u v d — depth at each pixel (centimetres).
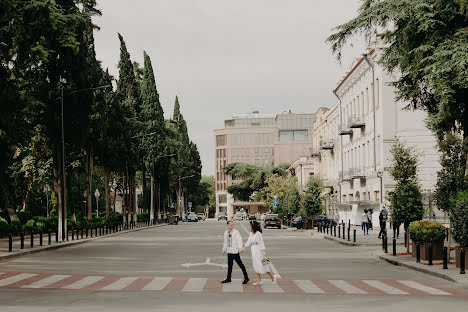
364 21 2036
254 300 1278
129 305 1195
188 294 1381
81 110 4103
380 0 2072
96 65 5091
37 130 4528
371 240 3644
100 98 5081
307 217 5934
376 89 5316
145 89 8162
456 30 1983
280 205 8788
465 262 1894
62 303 1226
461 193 2075
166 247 3328
